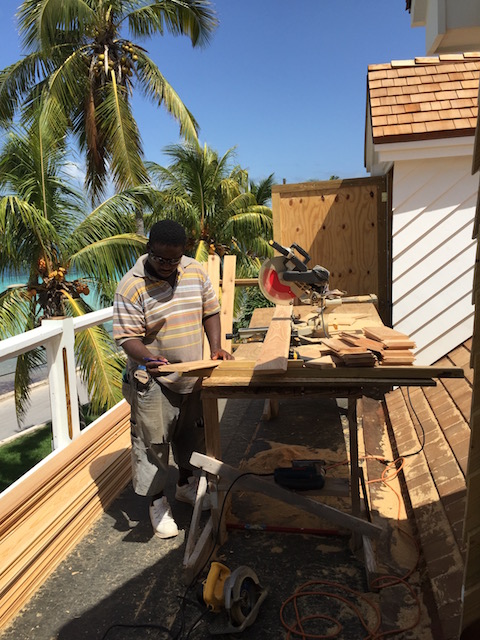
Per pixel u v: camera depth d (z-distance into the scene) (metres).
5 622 2.26
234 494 3.31
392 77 5.04
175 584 2.48
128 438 3.82
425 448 3.68
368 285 5.38
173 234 2.42
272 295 3.16
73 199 11.55
